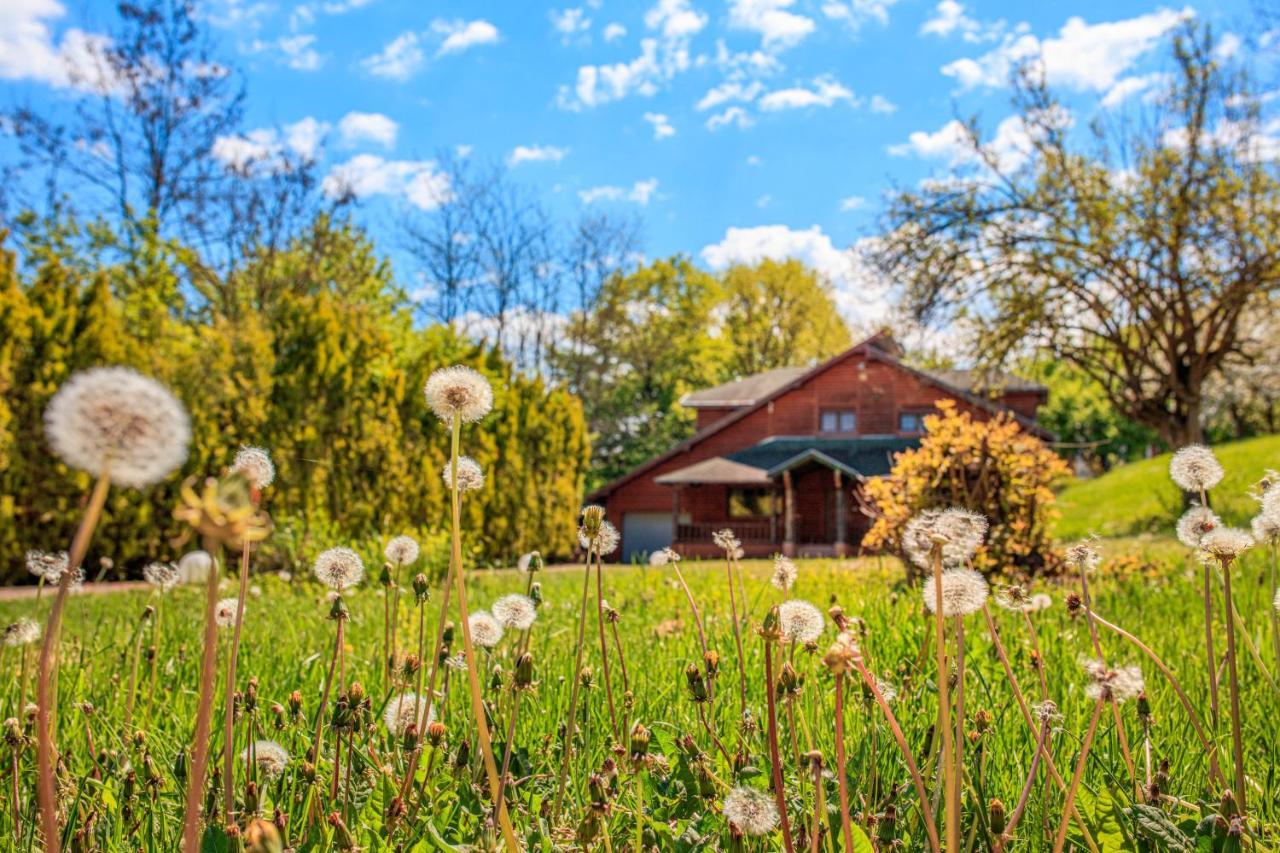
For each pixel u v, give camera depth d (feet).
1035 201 81.66
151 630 15.11
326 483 46.16
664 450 170.60
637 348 184.44
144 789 6.75
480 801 6.68
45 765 3.51
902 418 119.03
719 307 209.97
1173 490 83.71
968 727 7.88
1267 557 25.09
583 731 8.76
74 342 44.09
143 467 2.92
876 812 6.50
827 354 208.03
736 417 121.90
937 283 81.71
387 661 8.85
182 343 53.93
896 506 30.50
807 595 23.58
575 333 168.14
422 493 50.24
